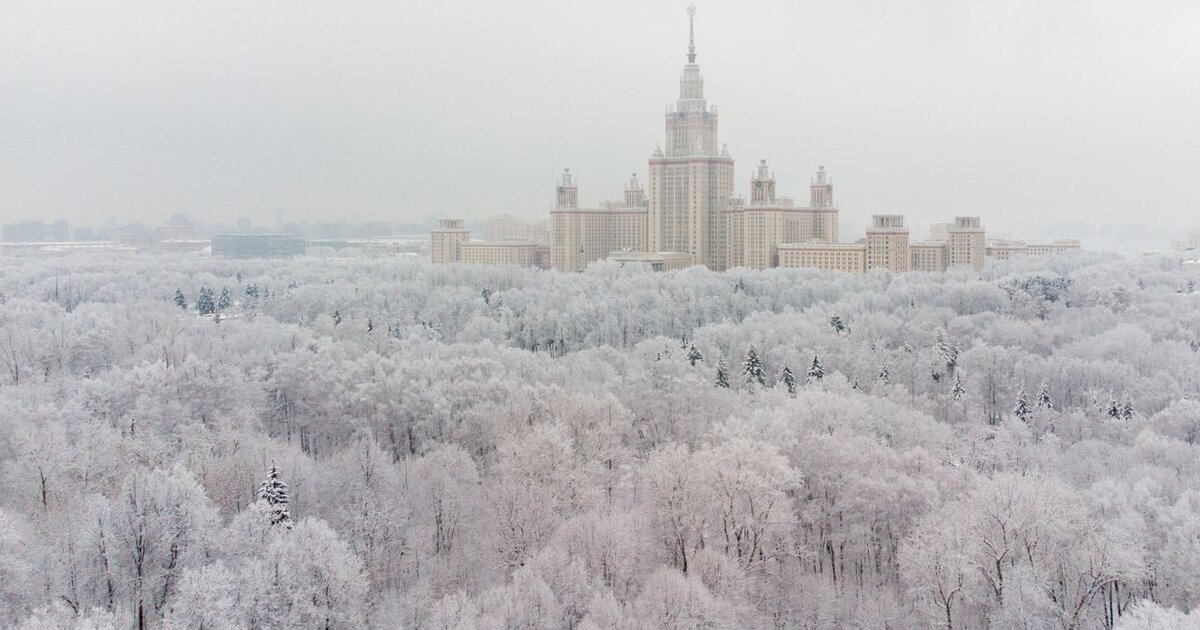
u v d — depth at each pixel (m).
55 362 161.12
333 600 79.94
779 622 91.56
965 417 164.50
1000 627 83.06
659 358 187.50
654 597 81.50
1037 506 89.19
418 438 133.00
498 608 80.38
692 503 97.44
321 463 118.25
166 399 131.00
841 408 132.12
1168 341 199.62
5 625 71.38
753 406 153.00
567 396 135.00
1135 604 82.88
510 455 111.94
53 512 91.94
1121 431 146.88
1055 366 178.62
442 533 102.62
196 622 71.25
